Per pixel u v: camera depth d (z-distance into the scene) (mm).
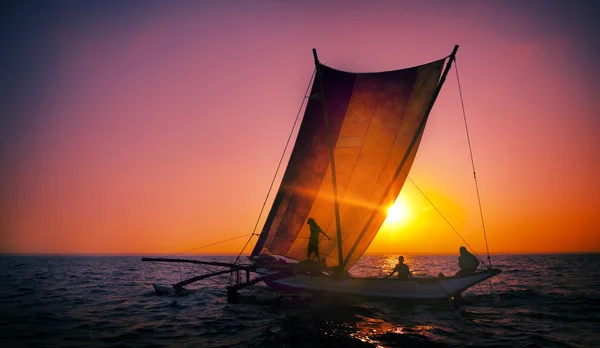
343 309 15258
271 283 19094
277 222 19969
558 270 46656
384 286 15836
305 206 18828
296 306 16203
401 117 17016
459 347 9766
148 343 10523
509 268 54500
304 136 18859
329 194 18141
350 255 17844
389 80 17469
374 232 17438
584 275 35906
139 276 42219
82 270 58312
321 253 18438
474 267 15984
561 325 12266
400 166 16828
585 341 10242
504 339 10523
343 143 18031
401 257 16766
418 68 16891
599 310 14789
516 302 17234
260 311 15516
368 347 9812
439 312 14617
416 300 15258
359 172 17641
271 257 22625
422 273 43281
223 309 16172
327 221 18203
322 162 18375
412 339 10539
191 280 21422
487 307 15852
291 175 19391
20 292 23750
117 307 17172
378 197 17266
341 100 18109
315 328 11938
